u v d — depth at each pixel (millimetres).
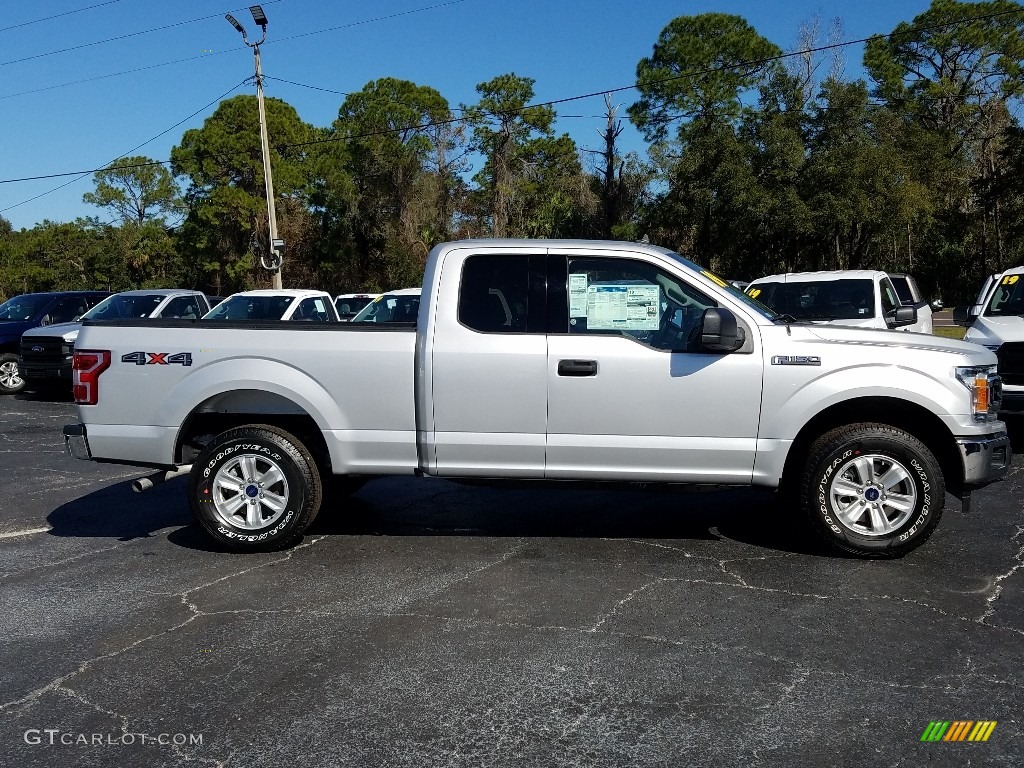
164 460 5574
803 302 9875
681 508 6672
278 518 5520
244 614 4539
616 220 45594
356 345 5387
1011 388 8219
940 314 42062
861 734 3244
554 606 4586
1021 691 3578
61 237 65500
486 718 3391
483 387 5250
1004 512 6449
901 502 5164
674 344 5246
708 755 3109
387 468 5453
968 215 43750
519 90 52531
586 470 5277
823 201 32562
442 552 5582
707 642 4094
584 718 3381
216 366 5477
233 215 47062
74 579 5164
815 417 5359
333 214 51250
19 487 7840
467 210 53438
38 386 15289
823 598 4660
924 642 4070
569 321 5285
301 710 3480
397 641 4148
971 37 48562
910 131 38312
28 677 3826
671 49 42094
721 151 34812
